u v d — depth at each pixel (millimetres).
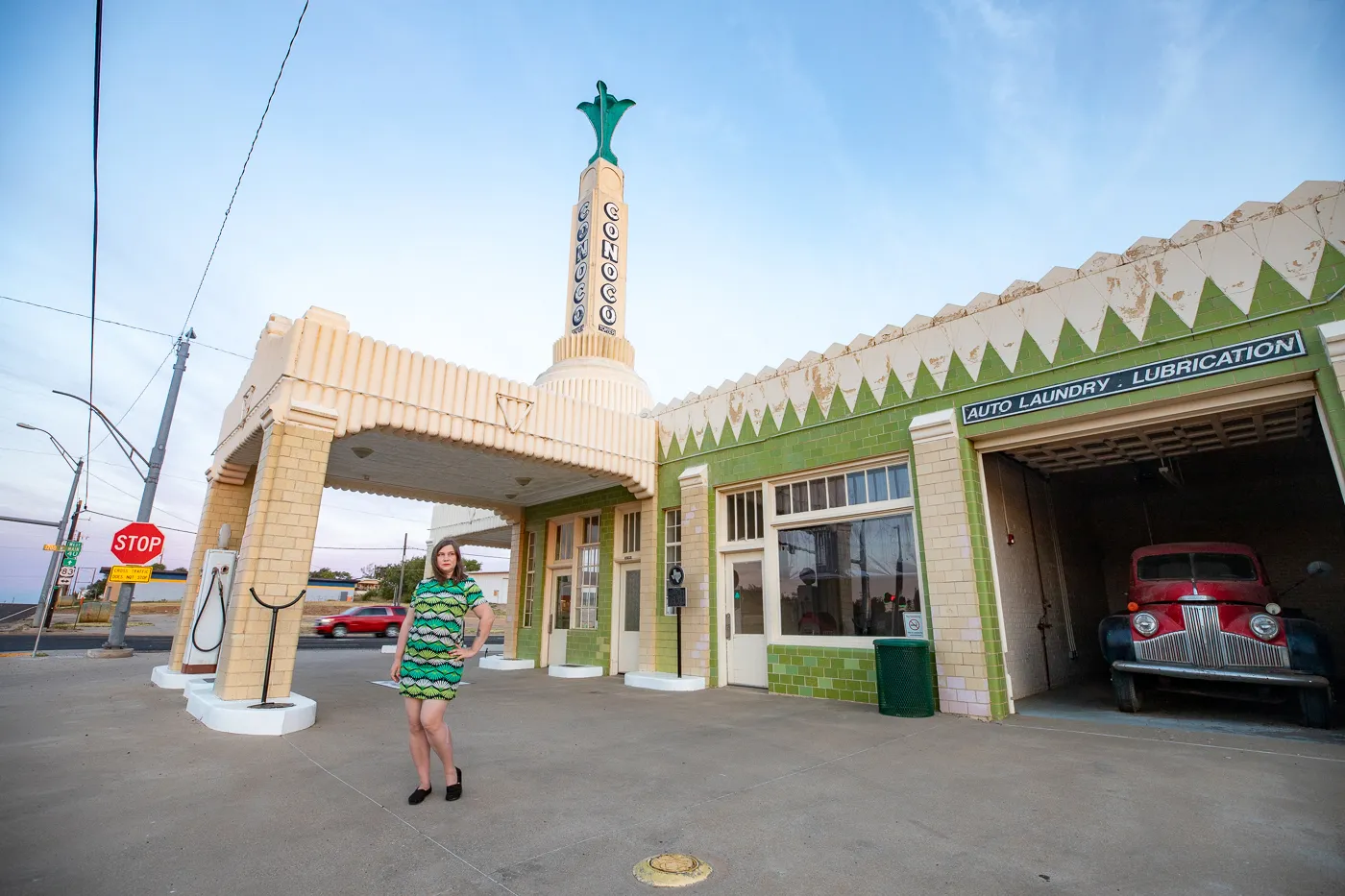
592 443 11992
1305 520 12789
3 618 43062
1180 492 14156
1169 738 6570
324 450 8531
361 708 8422
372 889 3236
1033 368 8414
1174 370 7348
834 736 6883
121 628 16359
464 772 5344
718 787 4941
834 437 10289
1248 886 3230
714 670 11391
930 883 3312
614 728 7305
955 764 5617
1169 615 8039
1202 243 7406
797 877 3379
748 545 11445
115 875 3365
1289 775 5105
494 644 23781
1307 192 6855
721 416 12094
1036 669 10164
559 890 3229
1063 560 12398
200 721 7270
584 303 18125
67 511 24312
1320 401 6645
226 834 3963
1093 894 3184
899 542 9430
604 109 20250
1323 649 7062
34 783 4906
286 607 7531
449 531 21531
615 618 13906
